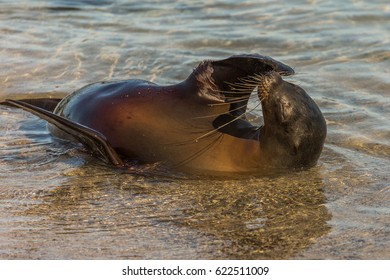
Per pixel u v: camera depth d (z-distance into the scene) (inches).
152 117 867.4
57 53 1184.2
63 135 934.4
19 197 797.9
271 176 842.8
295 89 820.0
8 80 1098.7
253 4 1382.9
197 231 732.0
